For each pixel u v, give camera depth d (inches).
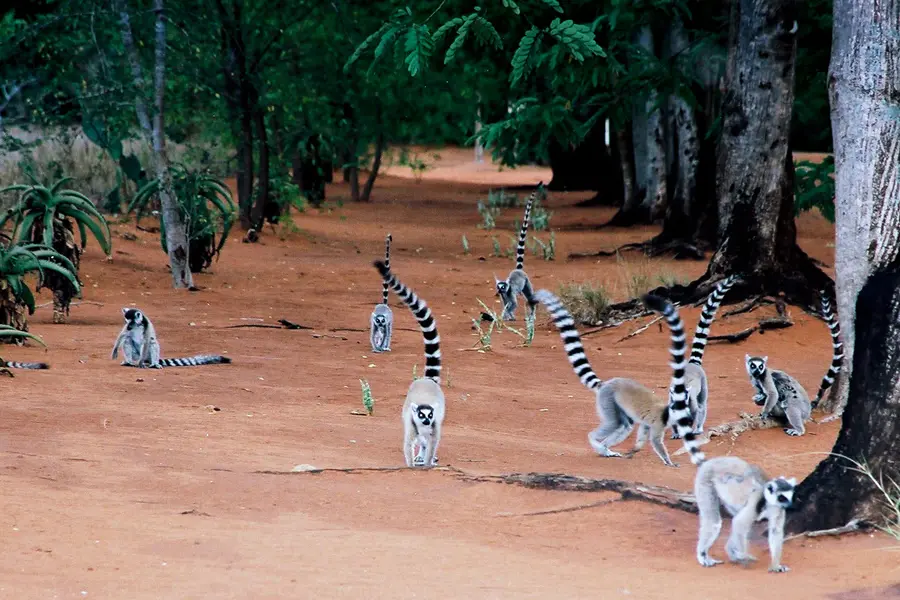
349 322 783.1
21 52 942.4
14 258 608.4
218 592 227.8
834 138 401.1
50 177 1178.6
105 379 516.1
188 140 1349.7
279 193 1368.1
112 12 924.6
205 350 628.4
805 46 1010.7
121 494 321.7
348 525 299.9
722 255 762.2
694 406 446.6
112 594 223.8
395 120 1867.6
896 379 301.4
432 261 1186.0
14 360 558.3
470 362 633.6
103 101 916.0
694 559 274.8
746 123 750.5
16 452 363.9
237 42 1199.6
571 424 482.0
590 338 733.9
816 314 729.6
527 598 229.9
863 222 387.5
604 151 1947.6
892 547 277.0
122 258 1045.8
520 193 2244.1
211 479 344.5
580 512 313.4
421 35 577.3
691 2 1205.7
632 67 1084.5
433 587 237.3
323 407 486.9
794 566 267.3
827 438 450.9
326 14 1291.8
